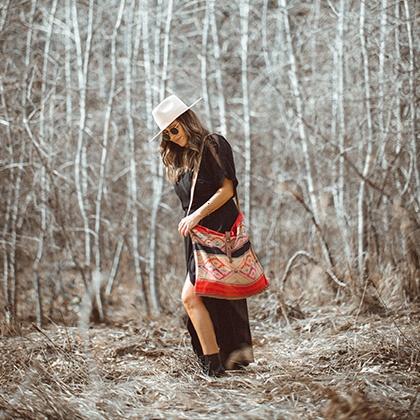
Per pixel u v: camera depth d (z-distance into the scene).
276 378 4.96
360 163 8.38
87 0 9.14
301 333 6.78
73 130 9.07
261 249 9.40
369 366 5.22
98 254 8.12
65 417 4.18
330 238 8.97
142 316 7.88
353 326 6.62
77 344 6.24
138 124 9.31
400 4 8.08
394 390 4.64
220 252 5.18
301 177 9.00
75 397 4.66
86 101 8.48
